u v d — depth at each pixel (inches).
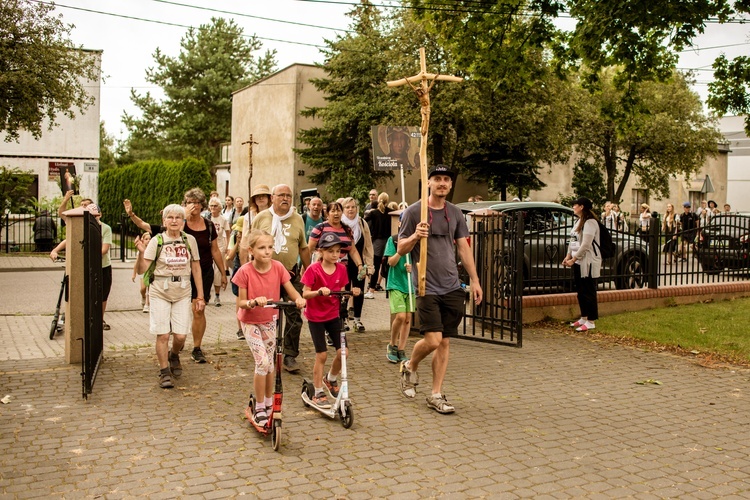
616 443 208.1
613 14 424.8
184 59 1900.8
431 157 1174.3
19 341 343.9
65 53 842.2
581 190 1412.4
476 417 231.1
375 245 514.0
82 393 242.1
